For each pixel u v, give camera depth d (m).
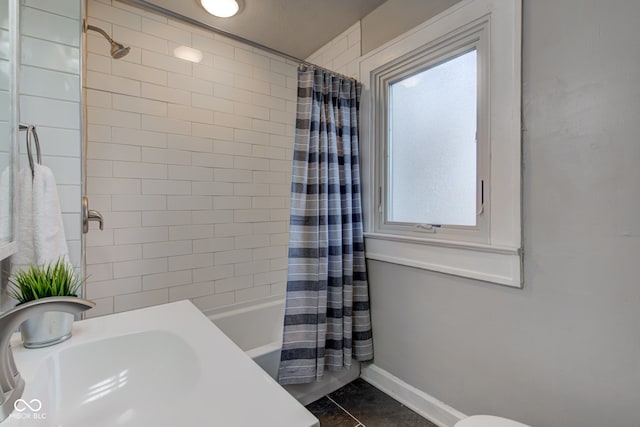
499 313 1.25
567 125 1.05
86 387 0.75
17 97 0.81
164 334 0.86
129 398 0.74
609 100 0.96
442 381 1.47
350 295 1.73
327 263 1.66
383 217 1.78
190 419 0.51
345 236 1.75
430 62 1.54
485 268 1.28
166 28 1.94
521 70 1.15
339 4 1.78
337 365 1.68
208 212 2.13
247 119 2.28
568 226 1.05
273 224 2.44
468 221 1.40
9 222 0.79
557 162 1.07
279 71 2.42
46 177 1.00
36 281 0.77
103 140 1.76
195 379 0.65
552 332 1.10
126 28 1.81
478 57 1.33
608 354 0.98
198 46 2.06
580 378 1.04
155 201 1.93
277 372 1.62
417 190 1.62
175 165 1.99
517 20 1.16
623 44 0.93
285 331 1.58
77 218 1.13
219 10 1.82
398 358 1.68
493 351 1.27
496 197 1.25
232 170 2.23
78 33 1.13
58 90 1.09
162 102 1.94
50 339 0.76
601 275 0.99
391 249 1.69
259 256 2.37
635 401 0.93
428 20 1.51
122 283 1.84
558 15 1.06
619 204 0.95
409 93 1.66
